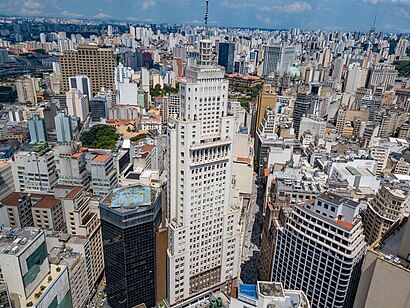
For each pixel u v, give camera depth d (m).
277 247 181.12
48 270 160.38
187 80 172.88
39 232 153.25
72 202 199.12
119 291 195.38
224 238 199.00
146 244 184.88
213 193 185.62
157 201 189.62
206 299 177.50
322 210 158.12
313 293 162.88
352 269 147.88
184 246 185.62
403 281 116.94
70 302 173.00
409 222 121.94
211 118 176.12
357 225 150.88
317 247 155.12
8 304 132.25
